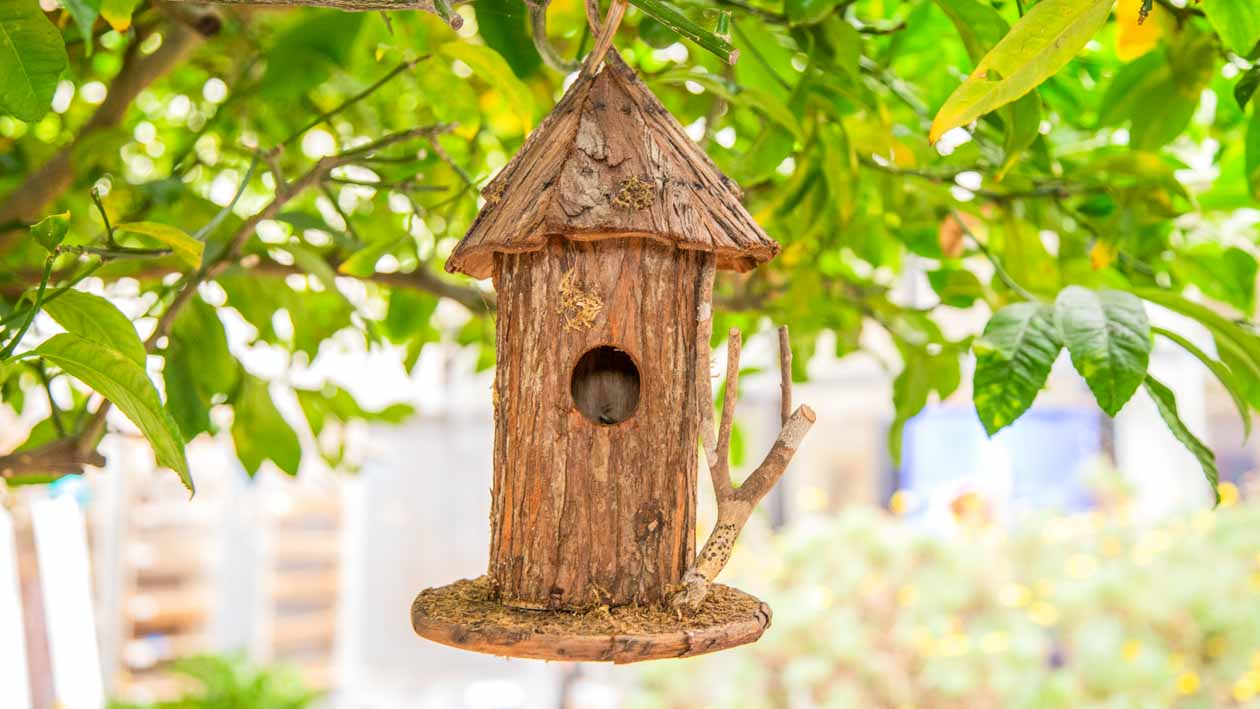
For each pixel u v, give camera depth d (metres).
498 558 1.07
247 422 1.34
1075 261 1.32
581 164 1.05
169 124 1.67
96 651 2.13
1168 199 1.24
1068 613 2.43
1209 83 1.20
